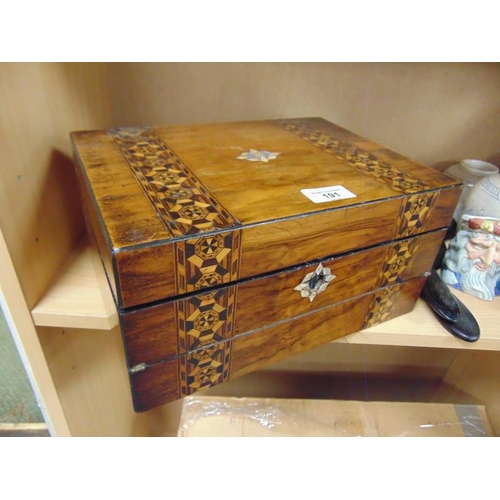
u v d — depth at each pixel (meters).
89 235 0.53
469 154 0.71
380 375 1.00
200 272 0.35
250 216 0.36
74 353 0.52
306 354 0.94
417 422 0.74
